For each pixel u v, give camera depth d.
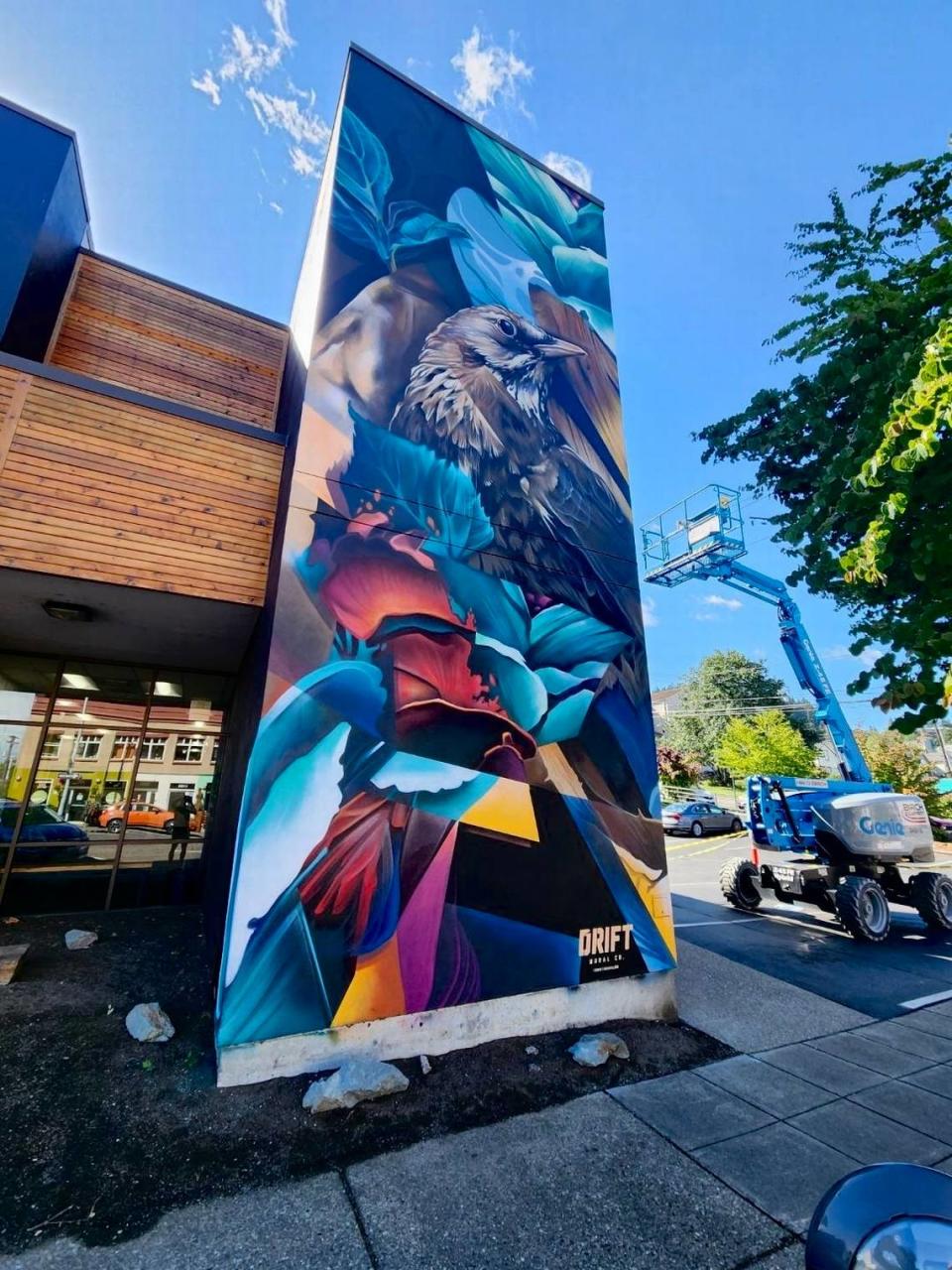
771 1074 3.94
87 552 4.39
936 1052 4.39
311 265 6.25
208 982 4.92
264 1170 2.67
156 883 7.75
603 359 6.89
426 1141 2.97
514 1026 4.25
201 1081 3.37
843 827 8.73
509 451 5.68
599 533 6.11
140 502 4.64
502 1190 2.61
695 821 21.83
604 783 5.24
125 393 4.72
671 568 11.43
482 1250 2.25
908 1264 1.08
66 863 7.36
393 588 4.61
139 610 5.35
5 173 5.48
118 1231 2.26
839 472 3.97
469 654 4.84
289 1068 3.48
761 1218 2.46
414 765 4.32
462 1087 3.54
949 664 2.94
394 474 4.89
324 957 3.71
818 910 9.86
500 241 6.35
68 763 7.55
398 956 3.94
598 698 5.49
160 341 6.89
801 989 5.86
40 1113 3.01
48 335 6.08
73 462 4.46
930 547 3.23
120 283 6.82
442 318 5.62
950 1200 1.23
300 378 5.37
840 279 4.80
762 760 27.78
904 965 6.87
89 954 5.57
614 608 5.93
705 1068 4.01
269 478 5.18
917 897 8.92
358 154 5.55
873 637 3.33
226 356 7.29
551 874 4.72
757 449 5.70
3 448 4.26
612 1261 2.21
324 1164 2.74
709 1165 2.84
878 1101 3.56
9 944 5.84
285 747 3.91
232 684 8.52
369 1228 2.34
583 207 7.41
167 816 7.97
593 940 4.77
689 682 45.72
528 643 5.20
